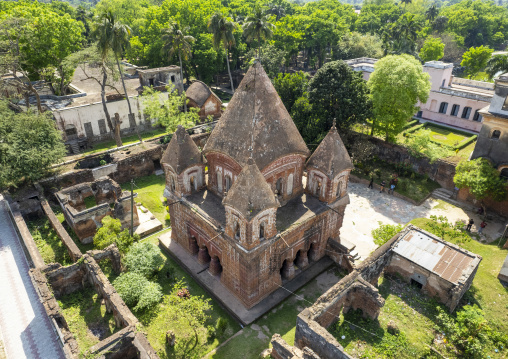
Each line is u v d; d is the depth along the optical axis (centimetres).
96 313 2292
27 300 2375
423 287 2378
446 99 5522
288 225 2347
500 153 3394
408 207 3603
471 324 2045
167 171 2664
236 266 2281
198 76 7200
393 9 11656
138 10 9962
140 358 1856
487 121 3394
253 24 5147
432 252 2419
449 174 3822
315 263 2761
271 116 2277
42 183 3412
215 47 5288
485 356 1947
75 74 6316
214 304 2420
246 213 1969
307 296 2483
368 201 3703
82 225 2942
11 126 3178
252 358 2044
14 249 2844
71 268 2377
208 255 2678
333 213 2672
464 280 2177
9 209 3247
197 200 2570
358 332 2100
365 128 5116
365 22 10475
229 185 2464
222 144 2327
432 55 7519
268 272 2342
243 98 2266
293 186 2600
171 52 5347
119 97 5097
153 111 4672
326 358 1830
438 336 2084
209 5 7844
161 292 2392
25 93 4409
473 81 5897
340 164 2478
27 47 4741
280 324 2264
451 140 5034
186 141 2548
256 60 2273
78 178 3659
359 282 2159
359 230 3228
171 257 2853
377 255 2355
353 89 4034
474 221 3369
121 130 5294
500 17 11119
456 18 10219
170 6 7094
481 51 7038
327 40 8075
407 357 1953
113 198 3431
